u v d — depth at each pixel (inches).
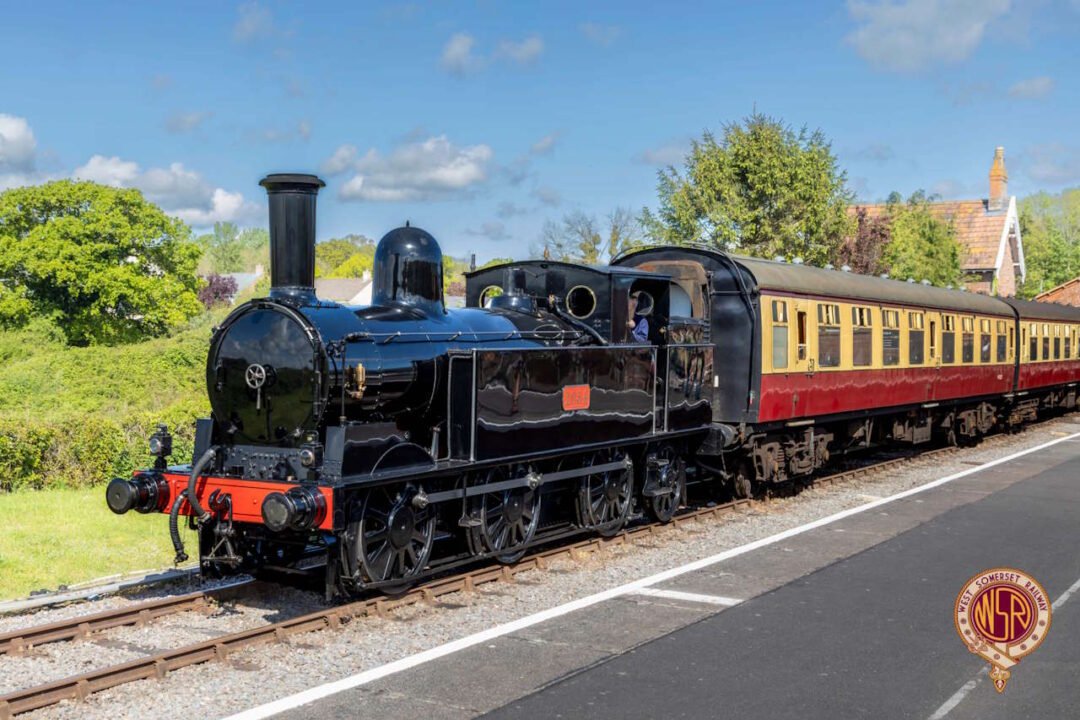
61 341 1651.1
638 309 467.2
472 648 290.0
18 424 550.9
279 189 335.0
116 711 238.5
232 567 350.3
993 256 1996.8
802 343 579.2
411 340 353.4
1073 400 1219.9
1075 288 1845.5
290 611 329.1
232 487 317.1
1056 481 642.2
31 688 239.6
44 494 528.1
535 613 327.6
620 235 1764.3
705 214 1173.1
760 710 244.1
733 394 535.5
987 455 803.4
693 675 268.4
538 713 240.5
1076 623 321.4
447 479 361.1
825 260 1152.8
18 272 1782.7
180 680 258.7
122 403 1100.5
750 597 349.1
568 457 425.7
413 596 341.4
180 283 1921.8
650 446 476.4
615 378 436.8
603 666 274.8
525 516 400.5
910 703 249.9
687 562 405.7
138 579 362.9
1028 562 405.4
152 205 1921.8
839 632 308.5
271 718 235.3
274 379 324.8
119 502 323.0
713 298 542.6
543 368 393.1
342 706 243.3
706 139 1195.3
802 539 453.7
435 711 241.0
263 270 3720.5
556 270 448.1
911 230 1549.0
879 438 753.0
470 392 359.6
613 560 410.3
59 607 330.3
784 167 1142.3
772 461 564.4
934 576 381.4
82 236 1777.8
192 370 1247.5
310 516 297.3
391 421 357.4
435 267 377.4
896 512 525.7
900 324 714.2
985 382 880.9
